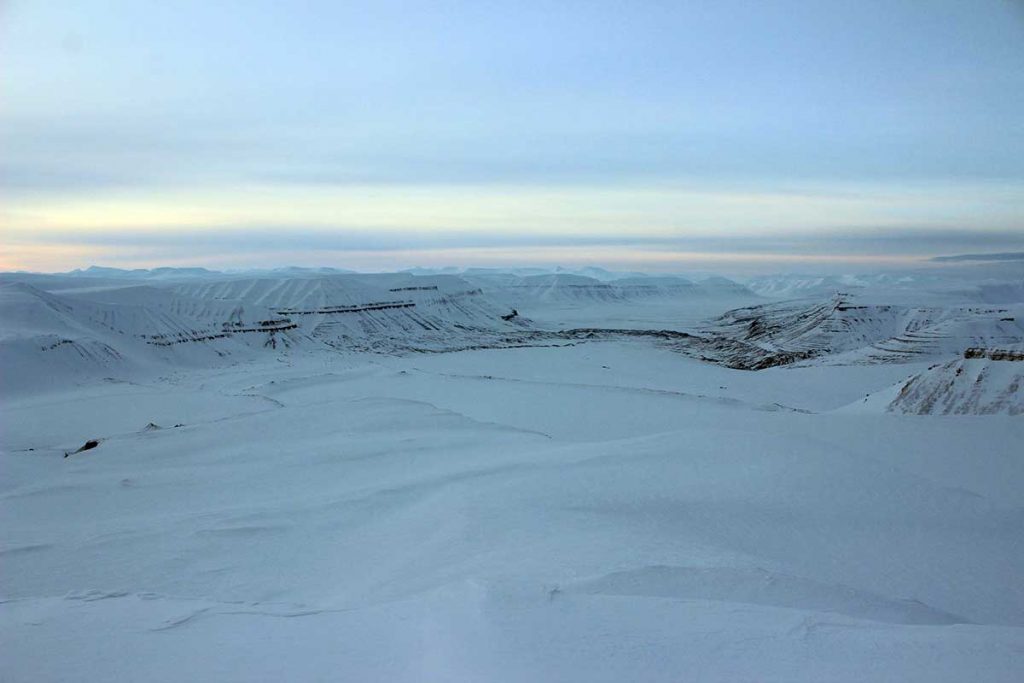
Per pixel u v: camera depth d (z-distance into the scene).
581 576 15.73
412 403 52.69
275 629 11.01
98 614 12.06
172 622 11.50
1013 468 39.38
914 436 48.62
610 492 25.56
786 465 29.48
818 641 10.07
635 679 8.58
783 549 21.59
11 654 10.09
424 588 15.95
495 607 11.20
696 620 11.00
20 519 26.12
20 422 61.84
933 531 23.58
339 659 9.48
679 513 23.83
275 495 28.97
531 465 30.05
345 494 27.45
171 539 22.34
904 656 9.52
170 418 62.25
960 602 18.61
